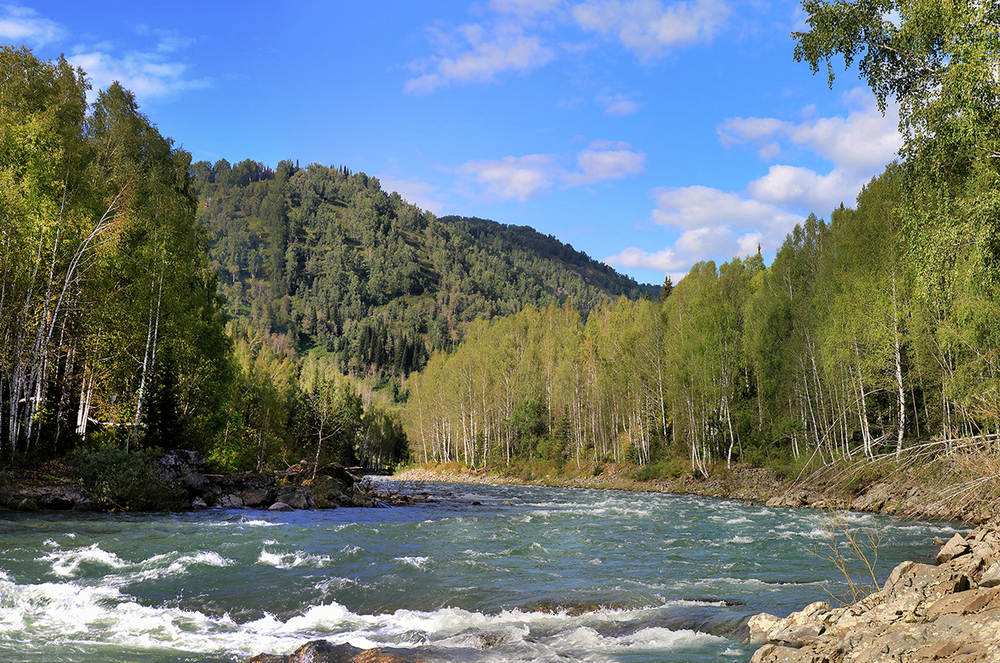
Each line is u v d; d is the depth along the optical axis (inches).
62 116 1298.0
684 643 370.3
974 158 729.6
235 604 471.5
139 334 1401.3
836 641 304.7
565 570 619.5
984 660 227.6
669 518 1200.8
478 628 412.5
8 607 438.9
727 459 2303.2
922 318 1275.8
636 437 2918.3
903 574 370.9
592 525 1066.1
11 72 1242.0
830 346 1606.8
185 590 510.6
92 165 1373.0
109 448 1093.8
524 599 490.3
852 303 1537.9
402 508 1487.5
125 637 386.9
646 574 598.5
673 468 2477.9
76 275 1240.2
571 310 5329.7
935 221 766.5
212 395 1801.2
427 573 596.7
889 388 1531.7
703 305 2485.2
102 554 628.1
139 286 1369.3
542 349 4256.9
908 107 784.3
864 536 858.8
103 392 1408.7
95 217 1285.7
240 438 2074.3
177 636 392.5
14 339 1158.3
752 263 3376.0
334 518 1150.3
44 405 1205.7
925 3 716.0
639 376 2849.4
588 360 3720.5
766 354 2226.9
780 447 2103.8
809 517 1199.6
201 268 1863.9
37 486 1005.8
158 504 1126.4
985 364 952.3
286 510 1299.2
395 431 5482.3
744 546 796.6
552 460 3449.8
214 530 848.9
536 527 1029.2
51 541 681.6
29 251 1114.7
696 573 603.8
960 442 714.2
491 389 4234.7
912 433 1574.8
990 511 768.3
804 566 638.5
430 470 4284.0
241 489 1423.5
